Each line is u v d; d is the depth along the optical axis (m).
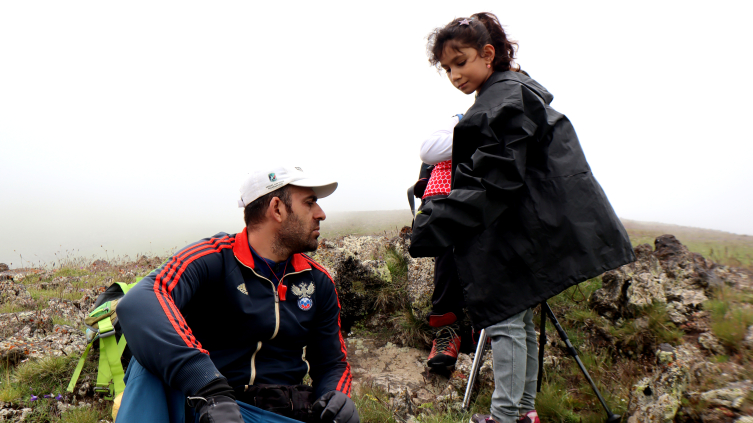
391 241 5.27
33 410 2.87
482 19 2.65
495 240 2.28
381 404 3.03
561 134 2.32
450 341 3.58
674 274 3.81
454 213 2.23
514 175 2.24
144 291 1.63
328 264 4.41
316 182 1.95
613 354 3.36
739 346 2.92
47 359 3.25
